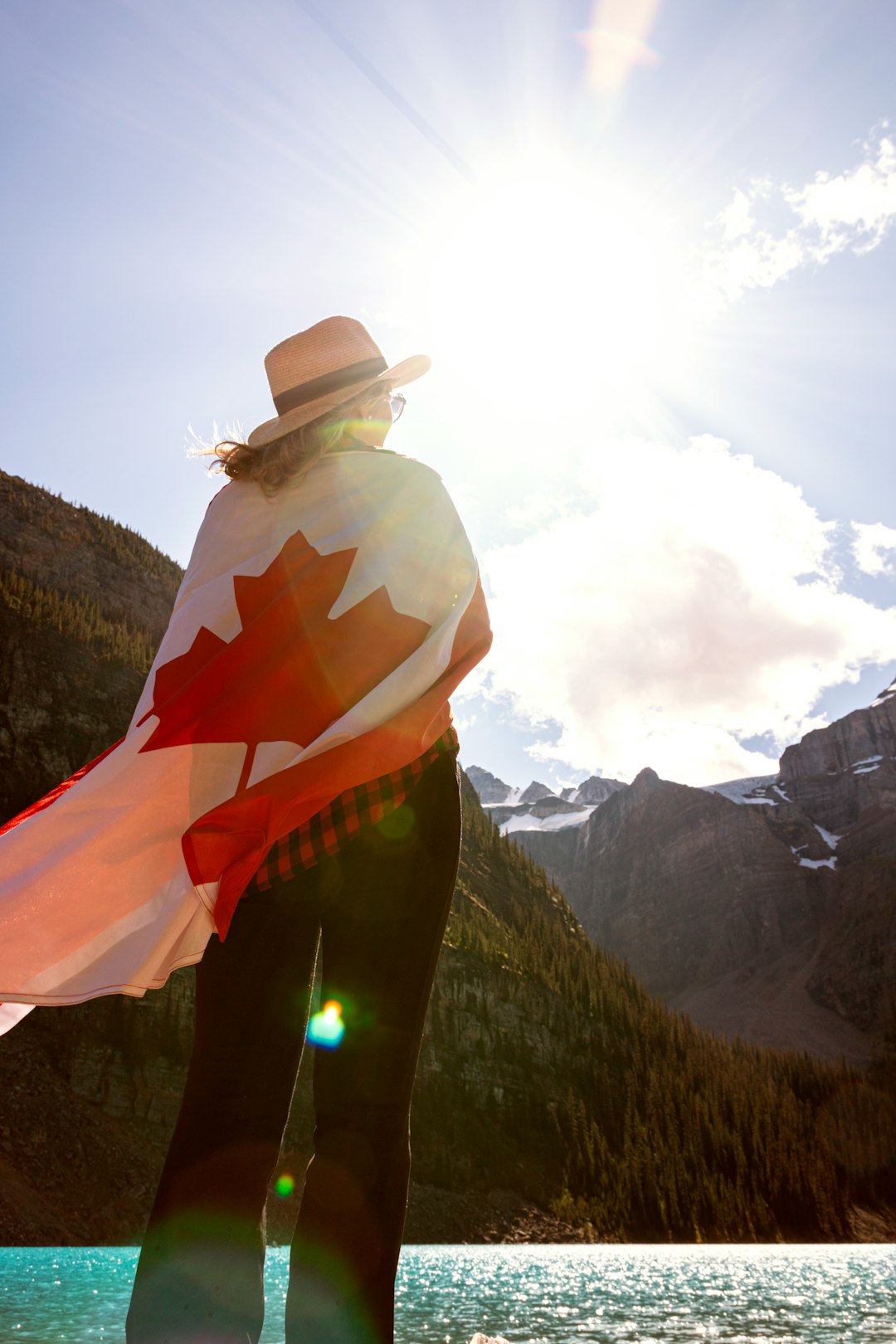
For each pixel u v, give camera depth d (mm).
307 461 1424
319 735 1264
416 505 1415
